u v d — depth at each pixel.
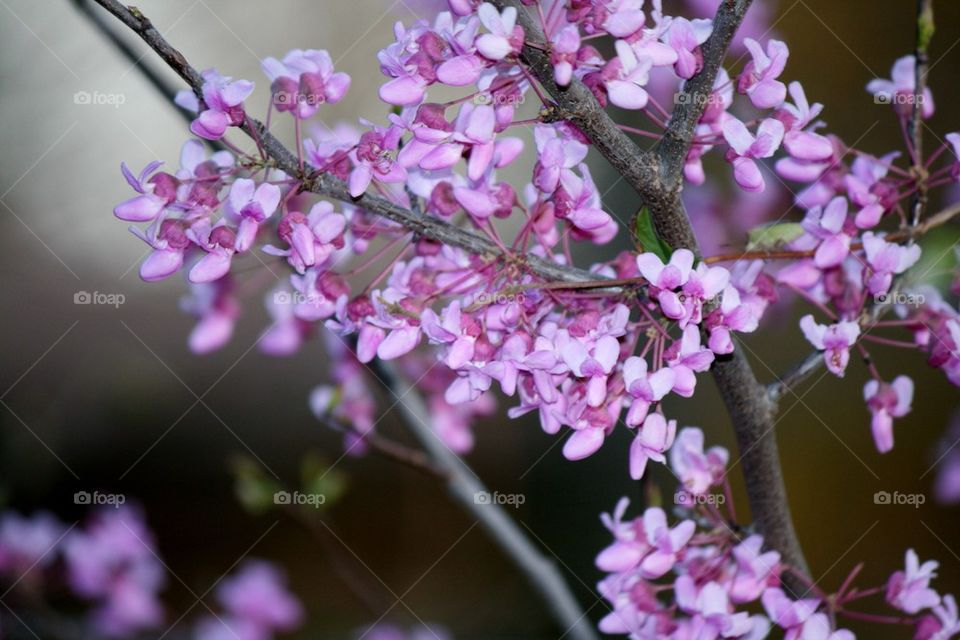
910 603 0.50
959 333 0.49
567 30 0.44
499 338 0.47
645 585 0.50
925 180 0.49
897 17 0.72
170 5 0.72
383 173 0.46
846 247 0.48
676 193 0.46
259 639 0.71
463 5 0.45
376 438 0.57
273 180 0.47
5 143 0.69
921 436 0.70
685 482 0.50
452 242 0.47
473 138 0.46
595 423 0.47
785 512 0.50
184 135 0.70
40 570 0.65
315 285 0.48
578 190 0.46
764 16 0.71
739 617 0.48
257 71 0.72
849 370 0.70
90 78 0.67
